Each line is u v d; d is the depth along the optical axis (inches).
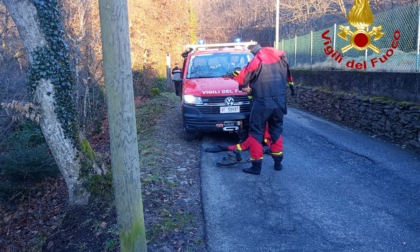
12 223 291.4
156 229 169.0
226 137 327.6
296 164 257.0
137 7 707.4
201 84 303.7
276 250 154.9
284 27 1285.7
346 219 178.1
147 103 562.6
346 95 401.7
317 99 483.2
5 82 404.2
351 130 365.4
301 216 182.2
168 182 220.5
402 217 178.7
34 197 329.7
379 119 338.6
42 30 197.5
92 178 215.2
